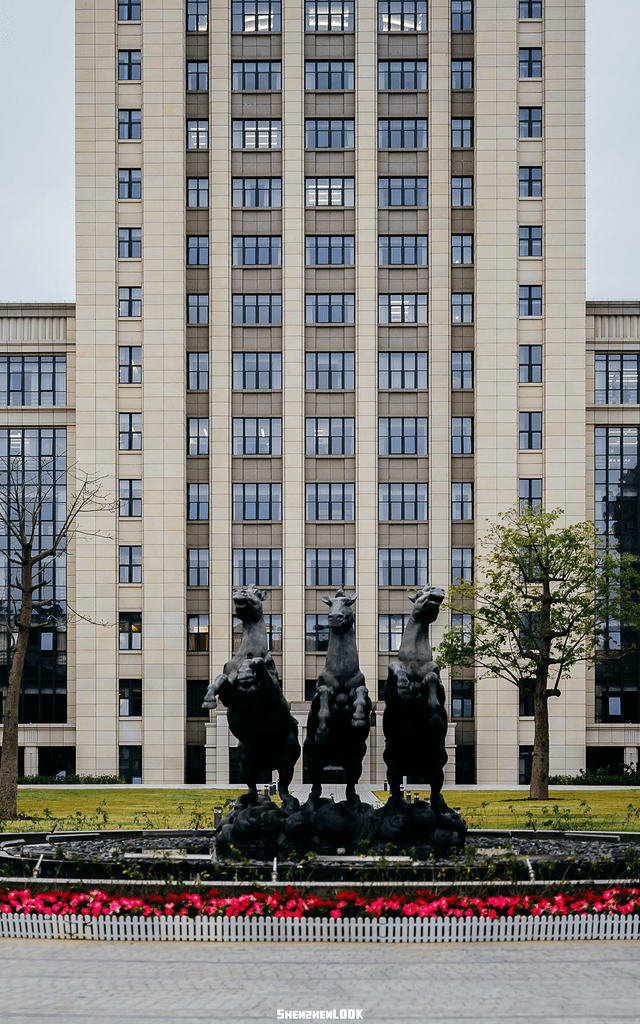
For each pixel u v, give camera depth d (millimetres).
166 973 13570
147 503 61438
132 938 15742
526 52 63875
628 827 28891
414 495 62312
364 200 63312
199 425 63219
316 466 62531
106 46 63656
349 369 63094
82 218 62906
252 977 13336
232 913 15625
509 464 61406
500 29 63375
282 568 61656
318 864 17359
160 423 61938
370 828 19016
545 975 13383
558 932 15570
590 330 65312
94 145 63250
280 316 63344
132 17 64312
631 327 65438
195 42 64750
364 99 63656
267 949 14969
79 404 61906
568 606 53062
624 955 14531
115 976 13445
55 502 64250
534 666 48406
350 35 64562
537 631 49719
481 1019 11484
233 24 64750
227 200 63438
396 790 19625
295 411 62406
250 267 63531
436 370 62625
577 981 13086
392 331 63156
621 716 63469
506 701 59562
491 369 61875
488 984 12961
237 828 18734
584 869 16828
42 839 24031
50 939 15859
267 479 62562
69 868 17203
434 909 15531
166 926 15727
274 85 64438
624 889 16094
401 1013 11719
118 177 63500
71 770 62094
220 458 62312
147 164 63312
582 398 61969
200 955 14594
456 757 60094
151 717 60094
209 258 63688
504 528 51062
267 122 64312
